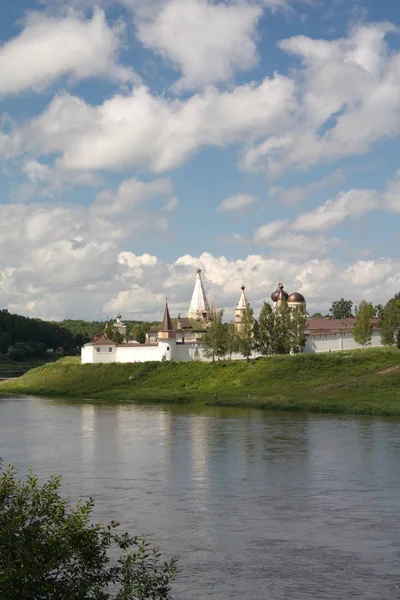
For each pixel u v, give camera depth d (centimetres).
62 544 1956
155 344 15912
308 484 4616
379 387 10638
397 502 4075
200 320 19225
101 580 2048
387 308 15512
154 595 2073
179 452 6075
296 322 15225
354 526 3588
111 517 3831
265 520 3731
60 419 9094
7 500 2078
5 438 7144
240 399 10912
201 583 2819
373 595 2677
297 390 11681
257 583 2817
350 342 16100
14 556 1895
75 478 4944
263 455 5809
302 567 2991
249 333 15012
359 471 5016
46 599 1891
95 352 16338
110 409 10562
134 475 5038
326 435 6956
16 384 16000
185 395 12469
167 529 3578
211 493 4400
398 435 6856
